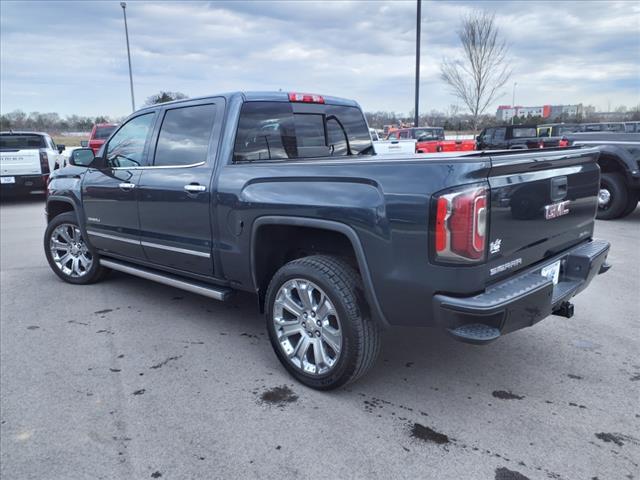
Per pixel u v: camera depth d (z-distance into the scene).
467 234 2.59
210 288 4.07
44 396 3.30
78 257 5.70
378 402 3.20
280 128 4.17
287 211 3.27
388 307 2.92
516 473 2.53
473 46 21.47
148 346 4.06
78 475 2.55
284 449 2.74
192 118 4.13
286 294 3.40
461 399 3.22
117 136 4.87
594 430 2.87
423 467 2.58
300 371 3.37
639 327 4.30
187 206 4.01
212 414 3.08
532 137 16.39
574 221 3.50
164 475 2.55
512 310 2.67
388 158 3.09
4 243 8.12
